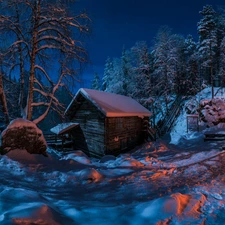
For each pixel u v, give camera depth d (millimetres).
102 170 7375
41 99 13180
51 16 11164
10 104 13336
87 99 15117
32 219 2852
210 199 4852
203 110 24500
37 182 5656
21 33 11227
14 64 11305
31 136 8156
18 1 10367
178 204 4004
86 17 11312
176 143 18047
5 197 3617
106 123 14344
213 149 12922
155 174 7211
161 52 32812
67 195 4938
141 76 33031
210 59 31906
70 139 18250
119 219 3564
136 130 18578
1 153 7555
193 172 7871
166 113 32781
